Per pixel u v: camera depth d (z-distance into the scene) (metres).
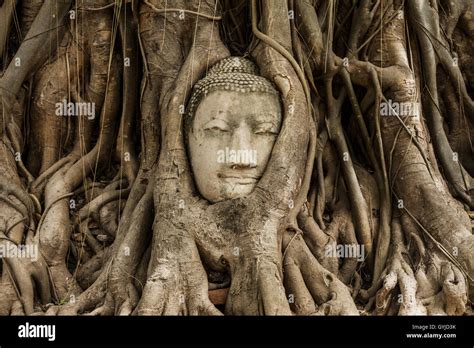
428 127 9.70
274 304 7.78
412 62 9.73
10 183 8.87
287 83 8.56
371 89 9.30
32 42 9.42
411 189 9.02
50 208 8.91
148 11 9.20
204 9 9.20
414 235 8.85
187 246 8.15
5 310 8.26
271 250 8.05
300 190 8.59
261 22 9.05
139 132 9.52
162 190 8.40
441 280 8.45
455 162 9.60
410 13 9.75
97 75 9.54
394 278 8.38
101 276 8.37
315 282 8.27
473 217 9.34
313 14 9.28
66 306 8.17
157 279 7.97
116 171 9.55
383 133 9.28
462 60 10.32
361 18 9.56
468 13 10.24
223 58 8.95
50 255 8.68
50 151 9.47
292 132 8.41
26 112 9.55
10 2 9.71
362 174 9.33
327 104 9.36
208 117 8.38
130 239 8.45
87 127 9.55
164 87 8.98
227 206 8.20
